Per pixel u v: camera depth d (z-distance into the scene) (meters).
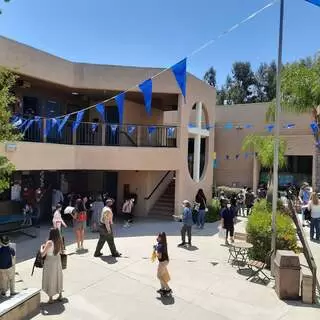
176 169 18.56
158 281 9.67
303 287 8.50
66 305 8.12
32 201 16.12
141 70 17.72
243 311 8.02
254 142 22.42
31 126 15.55
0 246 7.76
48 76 15.72
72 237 14.36
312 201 13.72
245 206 21.17
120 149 17.48
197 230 16.31
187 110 18.92
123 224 17.44
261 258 11.12
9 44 13.85
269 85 49.09
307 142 26.33
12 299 7.27
